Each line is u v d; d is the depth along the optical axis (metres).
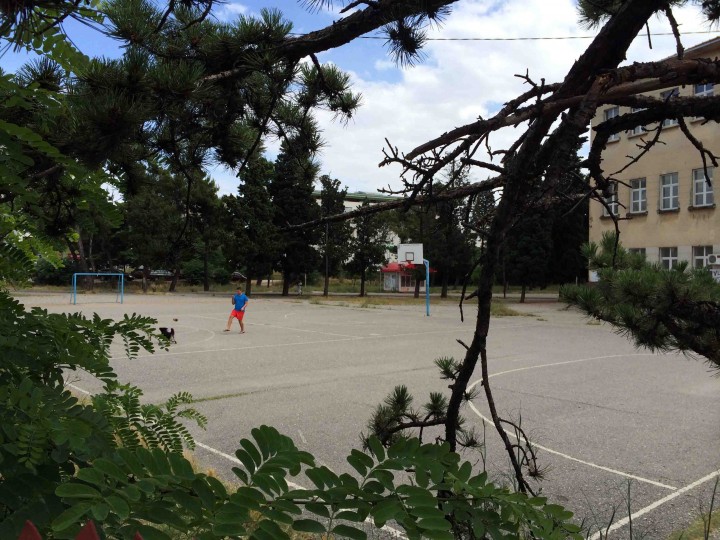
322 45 2.16
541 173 1.89
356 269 52.09
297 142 2.78
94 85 1.80
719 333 2.96
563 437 7.23
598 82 1.65
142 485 0.98
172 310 31.95
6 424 1.17
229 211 42.88
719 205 25.53
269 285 69.94
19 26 1.44
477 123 1.72
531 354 15.53
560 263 43.03
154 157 2.26
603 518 4.75
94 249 58.12
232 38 2.11
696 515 4.82
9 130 1.26
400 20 2.02
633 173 28.67
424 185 2.02
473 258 2.22
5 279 2.02
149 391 10.05
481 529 1.12
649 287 3.15
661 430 7.60
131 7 1.96
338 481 1.10
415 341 18.70
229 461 6.04
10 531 1.07
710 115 1.86
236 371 12.40
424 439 6.63
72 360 1.58
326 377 11.68
